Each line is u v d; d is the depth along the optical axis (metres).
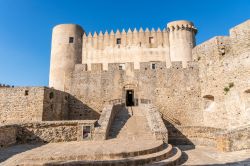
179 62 24.77
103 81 25.00
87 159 9.03
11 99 20.11
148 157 9.48
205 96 23.17
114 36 31.06
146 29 31.09
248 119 18.28
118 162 8.65
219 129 17.42
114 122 17.33
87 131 14.91
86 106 24.53
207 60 23.16
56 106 21.86
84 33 32.59
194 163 10.84
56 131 14.93
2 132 12.60
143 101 24.12
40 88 20.06
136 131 15.52
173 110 23.70
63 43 30.31
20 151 11.48
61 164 8.34
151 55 30.05
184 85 24.09
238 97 19.38
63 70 29.39
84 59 30.61
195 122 23.12
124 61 30.00
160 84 24.44
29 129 14.66
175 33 30.22
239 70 19.53
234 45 20.38
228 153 13.26
